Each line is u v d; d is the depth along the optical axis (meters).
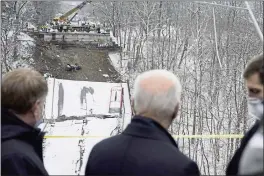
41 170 2.41
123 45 37.78
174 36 33.06
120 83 34.06
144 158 2.21
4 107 2.51
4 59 25.45
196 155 25.70
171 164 2.17
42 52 34.75
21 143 2.42
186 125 27.81
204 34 29.17
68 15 37.81
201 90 28.14
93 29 38.53
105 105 31.83
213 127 26.92
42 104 2.67
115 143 2.35
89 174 2.37
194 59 29.45
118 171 2.24
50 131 26.50
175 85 2.35
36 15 34.81
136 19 35.94
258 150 1.79
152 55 31.70
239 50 26.38
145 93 2.32
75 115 30.27
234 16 26.94
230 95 26.81
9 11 23.52
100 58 37.06
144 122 2.33
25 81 2.51
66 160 21.97
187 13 31.09
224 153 25.70
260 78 2.22
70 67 34.84
